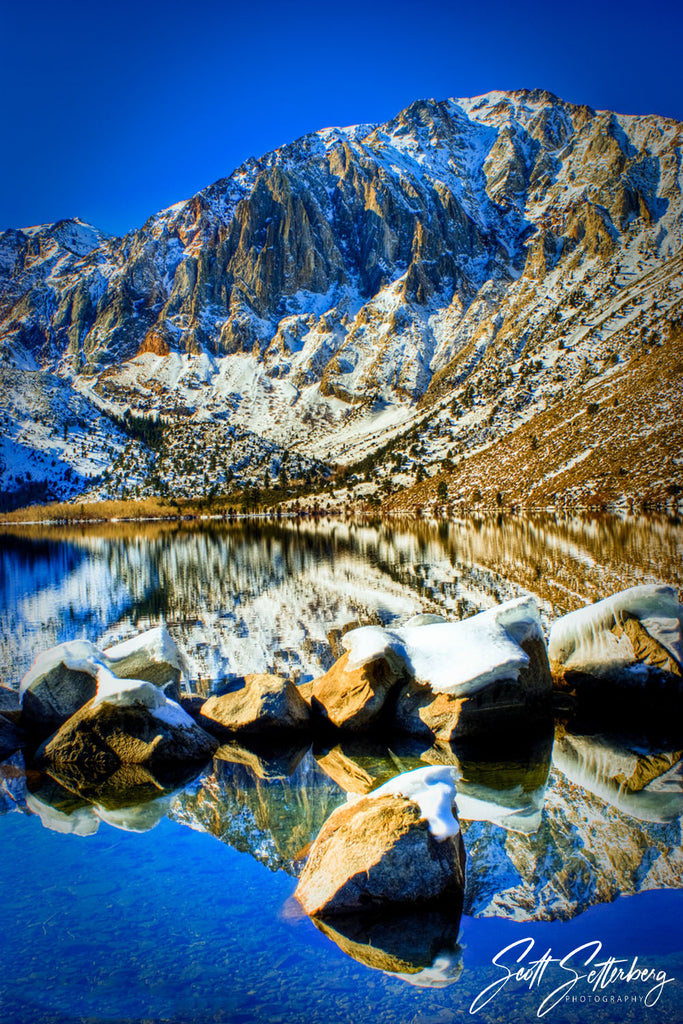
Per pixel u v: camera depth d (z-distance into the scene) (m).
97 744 12.13
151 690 12.48
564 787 10.57
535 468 154.12
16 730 13.50
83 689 13.74
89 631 25.00
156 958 6.32
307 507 198.25
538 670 14.09
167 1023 5.36
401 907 7.16
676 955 6.24
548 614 23.16
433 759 12.04
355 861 7.43
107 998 5.68
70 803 10.30
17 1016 5.48
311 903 7.29
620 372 197.50
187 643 21.94
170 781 11.20
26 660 20.31
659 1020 5.34
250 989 5.87
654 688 14.14
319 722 14.02
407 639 14.59
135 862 8.31
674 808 9.70
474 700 13.06
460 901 7.29
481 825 9.16
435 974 6.07
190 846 8.76
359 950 6.47
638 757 12.00
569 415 180.12
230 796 10.48
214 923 6.93
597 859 8.19
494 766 11.57
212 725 13.82
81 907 7.27
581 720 14.26
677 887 7.52
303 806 10.02
